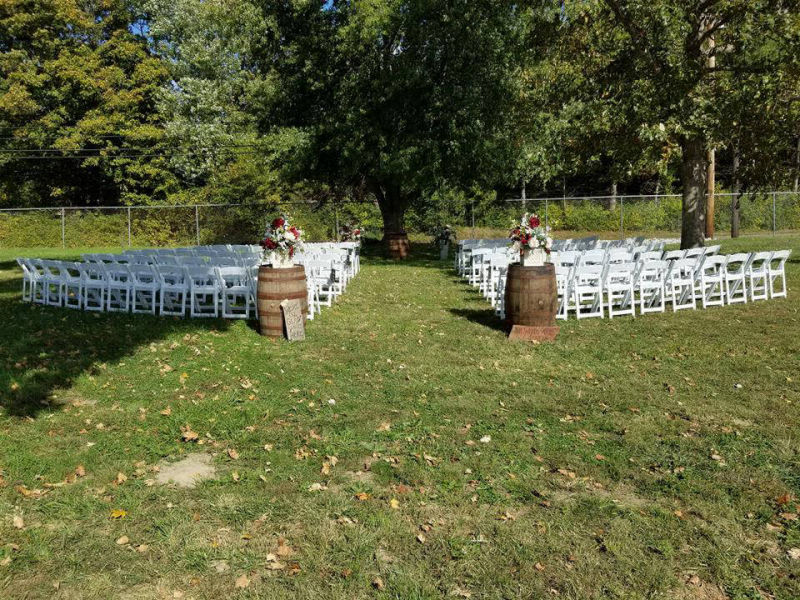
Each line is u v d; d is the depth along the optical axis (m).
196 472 4.32
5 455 4.54
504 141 20.42
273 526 3.59
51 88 31.81
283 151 21.48
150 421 5.30
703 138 14.84
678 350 7.73
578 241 16.45
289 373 6.77
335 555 3.30
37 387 6.14
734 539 3.48
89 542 3.42
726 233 29.16
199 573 3.17
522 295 8.40
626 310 10.34
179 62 33.06
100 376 6.63
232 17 23.53
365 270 18.34
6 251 27.11
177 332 8.78
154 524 3.61
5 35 31.94
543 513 3.75
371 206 29.70
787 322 9.24
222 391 6.13
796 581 3.12
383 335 8.73
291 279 8.45
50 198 36.25
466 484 4.12
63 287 12.18
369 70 20.89
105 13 34.66
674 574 3.16
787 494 3.97
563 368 6.97
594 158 16.62
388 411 5.53
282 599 2.96
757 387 6.14
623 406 5.64
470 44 19.91
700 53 15.16
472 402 5.77
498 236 29.47
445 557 3.31
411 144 20.50
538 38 16.78
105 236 29.56
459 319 10.01
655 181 42.84
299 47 21.75
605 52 15.91
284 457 4.53
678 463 4.43
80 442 4.83
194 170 31.88
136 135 31.80
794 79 14.04
